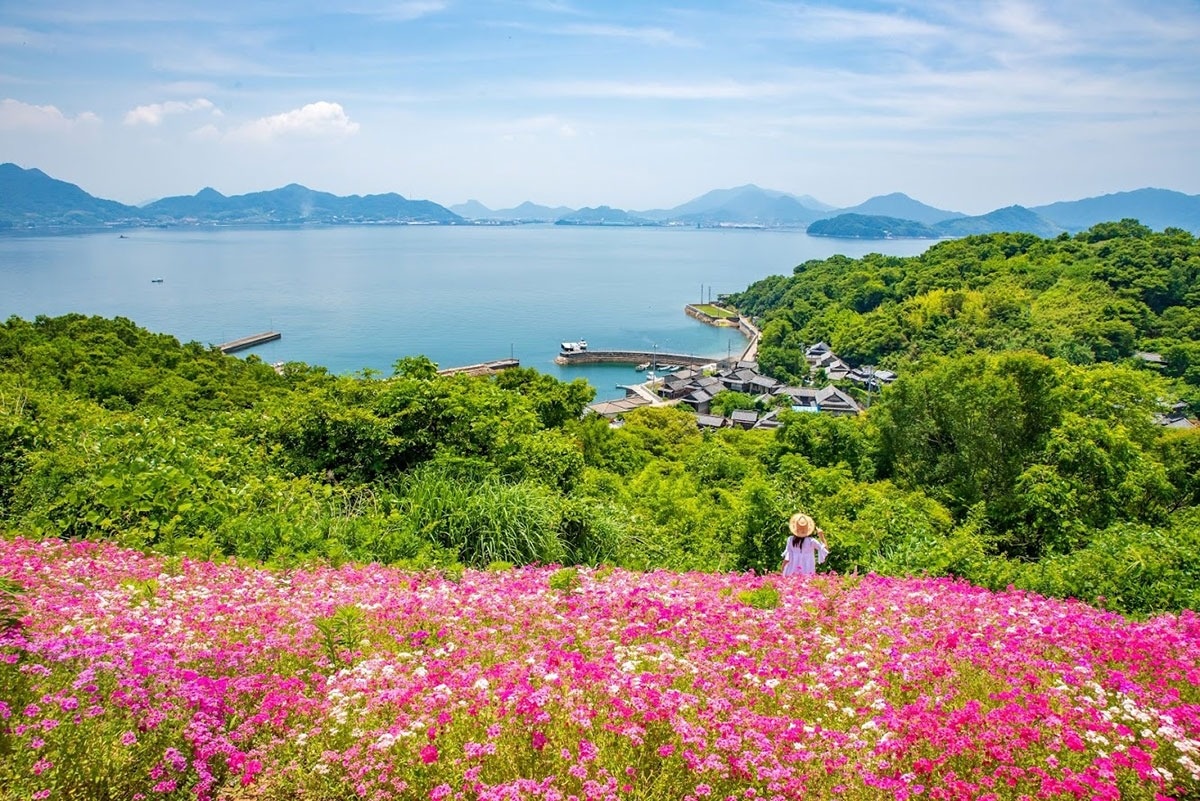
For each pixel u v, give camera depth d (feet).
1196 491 77.61
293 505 37.01
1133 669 20.44
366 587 26.18
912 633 22.70
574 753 14.69
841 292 492.54
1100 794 13.53
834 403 301.63
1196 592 33.47
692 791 13.96
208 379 114.93
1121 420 84.12
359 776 13.66
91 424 46.24
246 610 22.11
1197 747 15.53
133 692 14.99
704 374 361.71
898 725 15.97
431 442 47.37
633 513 49.01
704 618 22.88
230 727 15.39
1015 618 24.52
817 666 19.86
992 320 367.66
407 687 16.74
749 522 42.78
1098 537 50.44
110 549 28.86
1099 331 314.55
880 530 43.50
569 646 20.51
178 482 34.83
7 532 31.40
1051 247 465.47
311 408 48.03
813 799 13.92
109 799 12.93
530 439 50.57
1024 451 80.23
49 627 18.42
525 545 36.06
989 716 16.01
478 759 14.23
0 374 88.28
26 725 13.64
